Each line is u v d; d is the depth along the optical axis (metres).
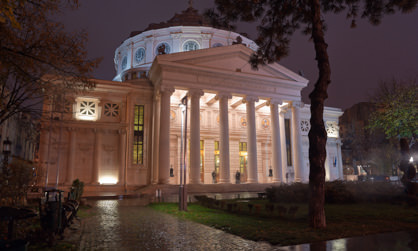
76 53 12.08
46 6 10.41
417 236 9.11
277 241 8.55
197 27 47.84
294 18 15.55
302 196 20.36
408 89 31.30
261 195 24.27
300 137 38.53
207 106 42.00
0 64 9.84
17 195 14.02
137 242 8.87
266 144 44.19
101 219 13.73
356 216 13.77
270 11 15.06
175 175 37.91
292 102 39.09
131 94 35.97
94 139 33.78
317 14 12.73
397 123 31.03
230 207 16.16
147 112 36.53
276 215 14.12
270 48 16.08
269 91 37.88
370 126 35.84
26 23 10.78
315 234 9.50
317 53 12.45
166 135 31.83
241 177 42.38
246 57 37.44
